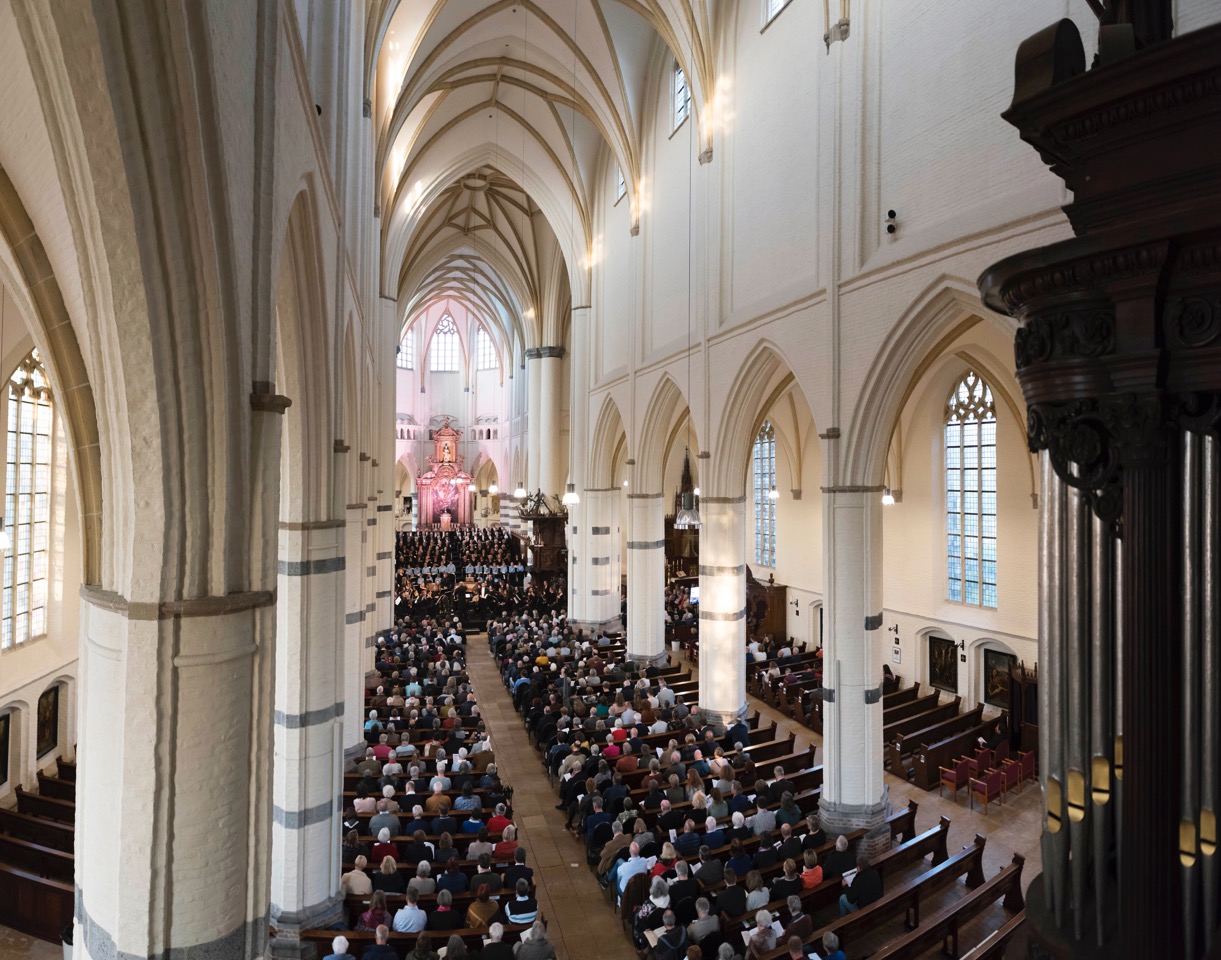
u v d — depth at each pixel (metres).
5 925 9.47
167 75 3.57
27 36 3.27
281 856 9.23
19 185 4.41
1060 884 3.21
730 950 7.07
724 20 17.08
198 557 4.39
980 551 18.70
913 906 9.34
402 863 10.23
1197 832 2.64
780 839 10.55
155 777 4.25
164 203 3.77
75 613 15.05
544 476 38.59
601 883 10.43
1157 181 2.62
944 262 10.55
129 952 4.30
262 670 4.80
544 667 20.06
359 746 15.11
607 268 26.59
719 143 17.41
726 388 16.92
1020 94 3.05
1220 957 2.53
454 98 24.97
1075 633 3.14
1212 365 2.59
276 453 5.05
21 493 13.63
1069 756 3.17
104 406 4.40
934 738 16.22
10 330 12.45
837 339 12.75
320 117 9.22
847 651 12.55
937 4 10.95
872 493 12.55
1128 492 2.76
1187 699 2.67
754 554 28.36
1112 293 2.78
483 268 46.19
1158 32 3.36
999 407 17.94
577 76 22.69
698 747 13.73
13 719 13.38
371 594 21.45
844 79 12.67
